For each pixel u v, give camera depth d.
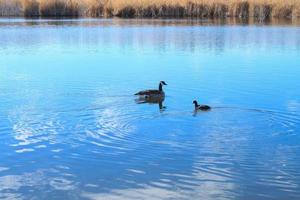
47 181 12.20
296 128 16.38
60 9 76.00
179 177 12.34
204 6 73.69
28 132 16.16
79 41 43.19
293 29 54.44
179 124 16.94
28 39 45.00
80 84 23.91
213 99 20.84
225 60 32.12
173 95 21.67
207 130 16.19
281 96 21.27
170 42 42.25
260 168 12.88
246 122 17.14
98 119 17.62
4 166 13.22
